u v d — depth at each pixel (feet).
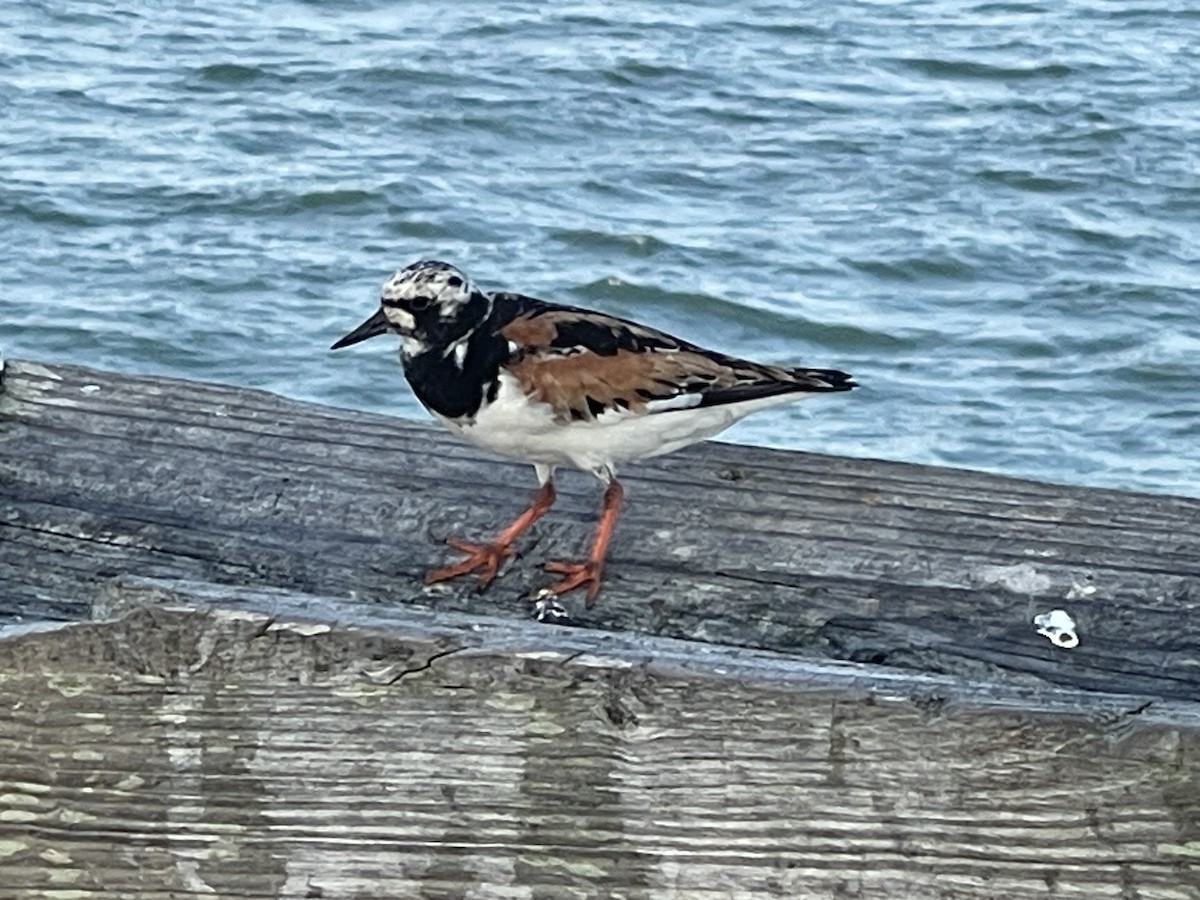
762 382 16.35
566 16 61.41
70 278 41.68
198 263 42.34
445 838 9.09
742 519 12.64
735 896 9.02
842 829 8.97
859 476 12.89
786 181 48.67
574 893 9.07
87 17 59.52
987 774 8.90
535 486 13.37
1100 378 38.78
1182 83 56.90
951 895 8.96
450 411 15.72
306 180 46.96
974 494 12.67
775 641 12.07
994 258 44.24
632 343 16.06
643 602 12.35
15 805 9.11
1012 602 11.84
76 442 13.04
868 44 60.29
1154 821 8.87
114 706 9.11
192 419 13.30
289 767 9.11
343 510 12.86
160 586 9.58
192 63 55.36
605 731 9.01
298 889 9.14
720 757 8.98
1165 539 12.16
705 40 59.67
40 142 48.83
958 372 38.99
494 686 9.02
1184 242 45.57
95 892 9.14
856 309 41.63
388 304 16.07
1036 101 54.95
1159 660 11.55
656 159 49.57
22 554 12.60
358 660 9.06
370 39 58.18
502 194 46.88
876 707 8.91
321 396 37.01
